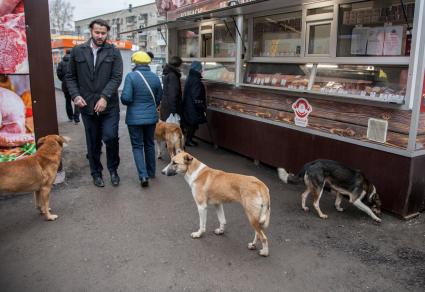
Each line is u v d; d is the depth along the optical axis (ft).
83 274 10.43
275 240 12.40
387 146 13.82
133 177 18.80
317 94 16.35
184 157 12.47
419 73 12.47
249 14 21.02
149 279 10.20
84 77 16.10
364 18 15.34
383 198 14.29
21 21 15.66
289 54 19.22
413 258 11.34
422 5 12.11
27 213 14.51
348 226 13.42
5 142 16.20
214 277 10.30
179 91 23.20
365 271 10.65
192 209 14.92
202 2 25.35
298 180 14.67
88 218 14.03
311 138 17.08
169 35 31.19
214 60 25.03
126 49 62.54
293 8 18.17
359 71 15.47
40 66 16.42
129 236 12.64
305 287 9.89
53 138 14.40
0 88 15.76
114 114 16.80
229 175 11.89
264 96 19.69
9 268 10.71
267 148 20.01
